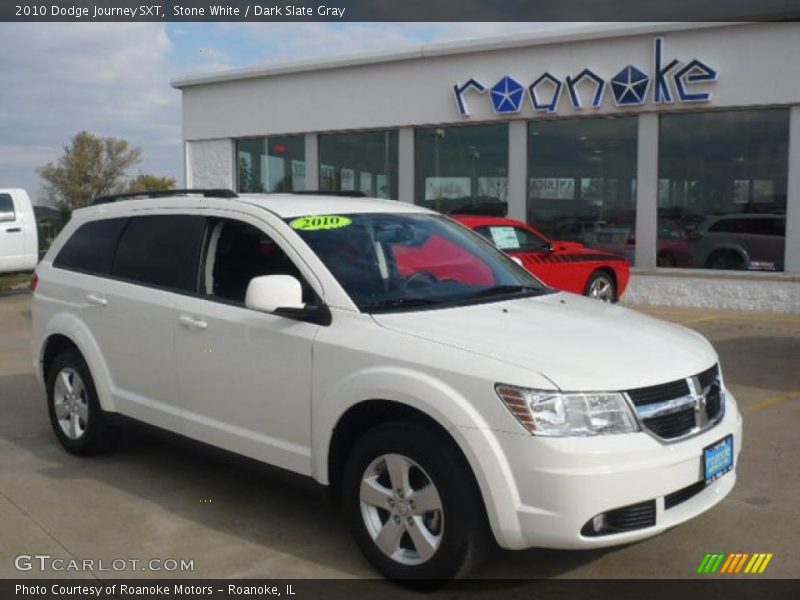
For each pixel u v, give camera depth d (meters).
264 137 19.17
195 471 5.88
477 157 16.30
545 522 3.68
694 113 14.19
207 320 5.02
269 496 5.40
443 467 3.89
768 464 5.89
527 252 11.82
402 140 17.06
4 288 17.55
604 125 15.00
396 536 4.12
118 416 5.77
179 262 5.43
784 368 9.10
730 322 12.53
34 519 5.02
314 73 18.03
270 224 4.99
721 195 14.09
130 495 5.41
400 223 5.39
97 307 5.85
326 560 4.46
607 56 14.65
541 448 3.67
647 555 4.49
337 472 4.49
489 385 3.80
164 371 5.36
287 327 4.58
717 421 4.26
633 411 3.81
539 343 4.09
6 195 17.44
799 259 13.42
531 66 15.38
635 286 14.77
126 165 41.97
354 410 4.29
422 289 4.83
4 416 7.44
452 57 16.20
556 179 15.56
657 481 3.79
